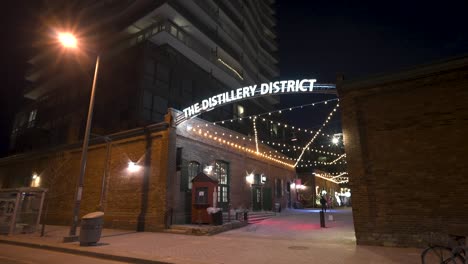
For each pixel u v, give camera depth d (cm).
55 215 2094
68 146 2220
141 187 1622
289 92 1229
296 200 3625
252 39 5062
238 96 1344
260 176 2634
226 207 2027
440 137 939
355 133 1070
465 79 941
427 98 985
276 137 4622
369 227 980
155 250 943
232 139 2231
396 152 995
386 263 718
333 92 1155
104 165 1802
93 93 1384
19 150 3831
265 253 866
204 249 948
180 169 1593
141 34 3130
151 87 2614
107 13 3400
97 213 1105
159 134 1636
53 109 3588
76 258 905
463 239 602
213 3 3838
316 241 1086
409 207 937
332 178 4684
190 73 3209
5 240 1295
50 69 3747
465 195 868
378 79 1059
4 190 1576
